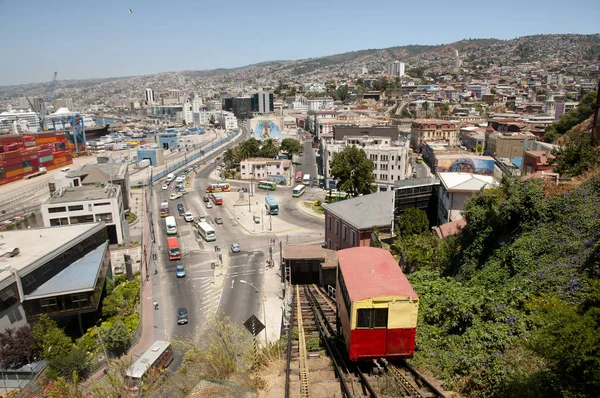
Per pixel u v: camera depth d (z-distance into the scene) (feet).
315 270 184.14
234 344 79.20
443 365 65.31
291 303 134.10
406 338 64.13
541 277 79.05
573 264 77.51
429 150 477.36
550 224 92.89
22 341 134.10
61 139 614.75
